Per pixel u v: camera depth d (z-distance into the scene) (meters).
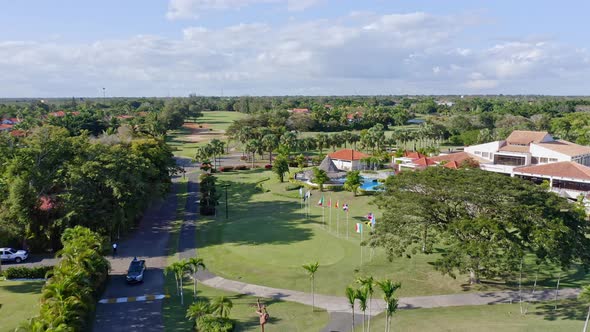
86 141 71.44
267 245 61.28
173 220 76.94
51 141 64.06
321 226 70.62
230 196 97.88
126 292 46.03
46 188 61.31
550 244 37.94
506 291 43.97
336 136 153.12
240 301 43.41
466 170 49.34
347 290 33.94
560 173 90.81
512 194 41.72
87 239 44.91
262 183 109.25
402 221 46.75
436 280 47.28
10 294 44.84
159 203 90.12
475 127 199.62
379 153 144.75
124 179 63.41
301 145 147.00
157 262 55.72
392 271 50.16
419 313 39.25
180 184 112.19
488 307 40.31
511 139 115.06
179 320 39.25
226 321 36.72
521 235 42.41
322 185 97.19
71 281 35.91
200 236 67.19
